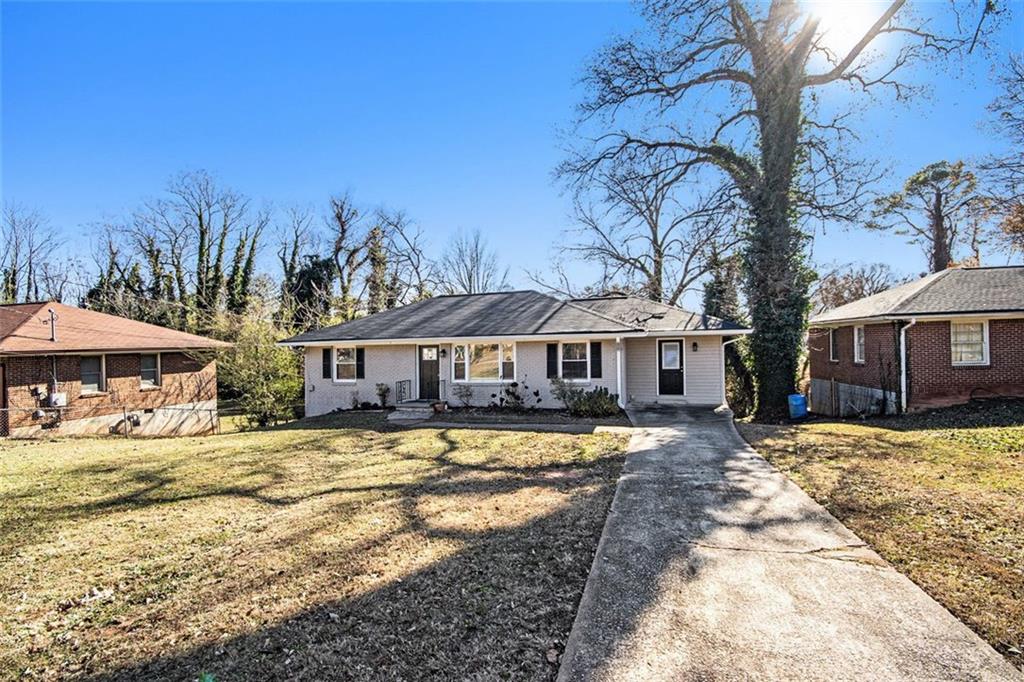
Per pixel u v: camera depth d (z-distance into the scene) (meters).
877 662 2.96
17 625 3.72
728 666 2.95
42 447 11.80
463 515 5.95
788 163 16.27
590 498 6.52
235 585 4.28
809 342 22.45
